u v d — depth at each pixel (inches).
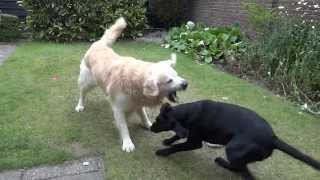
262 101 116.0
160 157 83.8
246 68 146.6
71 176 76.8
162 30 254.1
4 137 90.5
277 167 80.7
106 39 102.0
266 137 69.6
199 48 173.5
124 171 78.3
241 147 70.1
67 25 206.1
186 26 208.8
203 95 120.8
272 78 132.3
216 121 75.4
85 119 101.6
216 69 152.4
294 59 129.2
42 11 205.8
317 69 118.2
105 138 91.6
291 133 95.3
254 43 150.9
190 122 78.2
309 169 80.0
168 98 81.6
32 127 96.2
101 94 118.3
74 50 181.2
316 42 120.7
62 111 106.3
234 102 115.1
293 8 152.3
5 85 126.7
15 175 77.2
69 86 126.7
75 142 89.4
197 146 81.1
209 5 232.7
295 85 119.4
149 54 174.1
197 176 77.2
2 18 208.2
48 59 161.2
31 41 207.6
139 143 89.7
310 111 108.5
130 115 98.2
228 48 165.5
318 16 138.8
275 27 142.8
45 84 128.6
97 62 93.3
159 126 82.6
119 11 210.5
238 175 77.6
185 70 147.3
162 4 251.4
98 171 78.5
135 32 217.0
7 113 104.0
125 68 84.1
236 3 195.6
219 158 80.2
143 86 79.5
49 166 80.2
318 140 92.0
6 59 162.7
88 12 206.7
